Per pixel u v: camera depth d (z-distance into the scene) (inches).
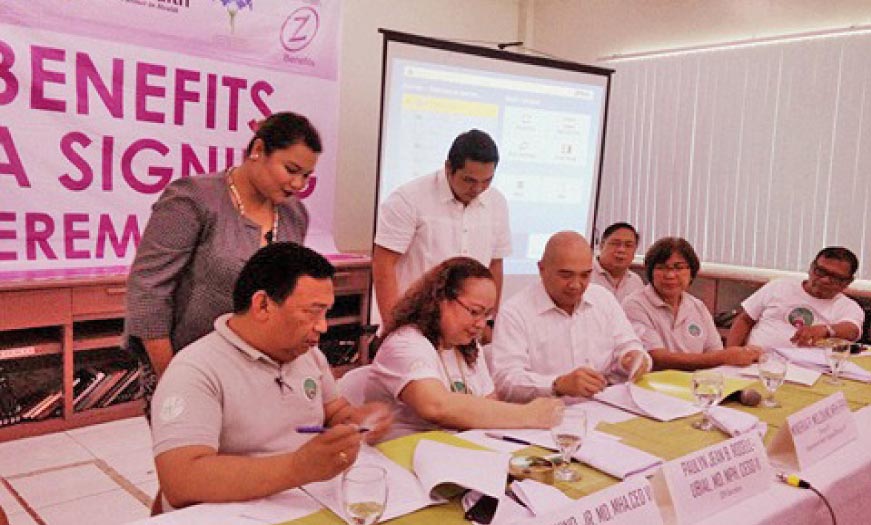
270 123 72.7
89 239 139.1
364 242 192.4
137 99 141.8
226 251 74.0
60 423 136.1
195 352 56.2
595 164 180.5
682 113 189.0
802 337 110.7
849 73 159.8
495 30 218.2
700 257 187.6
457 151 108.7
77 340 134.6
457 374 74.6
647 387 81.8
